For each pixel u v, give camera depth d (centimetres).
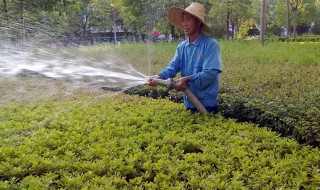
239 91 573
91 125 388
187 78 414
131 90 625
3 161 302
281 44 1644
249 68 887
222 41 1864
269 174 267
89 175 272
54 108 474
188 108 457
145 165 286
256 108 448
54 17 989
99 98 537
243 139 344
